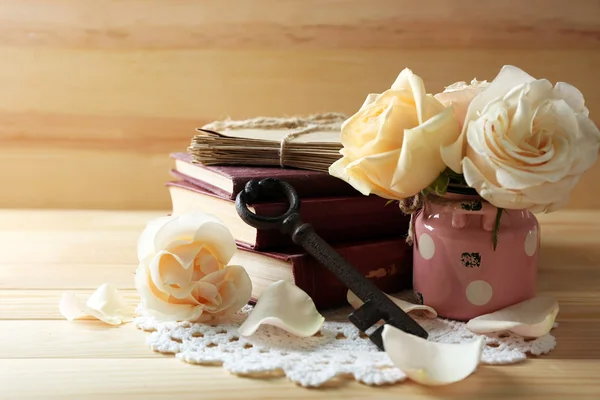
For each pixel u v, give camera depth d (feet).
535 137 1.74
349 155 1.89
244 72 3.16
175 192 2.43
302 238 1.92
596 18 3.09
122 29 3.13
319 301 2.02
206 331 1.89
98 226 2.91
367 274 2.10
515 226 1.90
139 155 3.22
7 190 3.23
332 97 3.17
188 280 1.90
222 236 1.94
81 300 2.11
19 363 1.76
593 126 1.75
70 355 1.80
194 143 2.21
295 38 3.14
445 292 1.94
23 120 3.18
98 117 3.19
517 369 1.74
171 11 3.12
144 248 1.96
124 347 1.84
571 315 2.03
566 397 1.63
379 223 2.18
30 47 3.13
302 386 1.67
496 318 1.86
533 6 3.09
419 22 3.11
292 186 2.09
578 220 3.00
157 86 3.17
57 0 3.11
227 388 1.67
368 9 3.11
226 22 3.13
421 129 1.75
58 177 3.22
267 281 2.04
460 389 1.66
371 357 1.77
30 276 2.31
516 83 1.80
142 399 1.62
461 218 1.90
